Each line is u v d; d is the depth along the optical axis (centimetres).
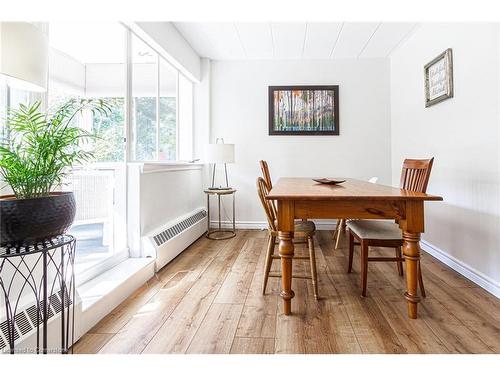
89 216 217
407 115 344
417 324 159
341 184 237
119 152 240
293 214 168
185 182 346
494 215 199
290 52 379
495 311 173
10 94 129
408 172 227
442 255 266
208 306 183
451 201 252
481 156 212
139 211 238
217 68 408
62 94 195
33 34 100
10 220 94
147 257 238
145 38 257
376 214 163
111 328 158
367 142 400
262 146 408
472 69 222
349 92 400
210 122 410
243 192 412
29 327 120
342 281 222
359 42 349
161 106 316
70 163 115
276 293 202
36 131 106
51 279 143
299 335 150
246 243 335
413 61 328
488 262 205
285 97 402
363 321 163
